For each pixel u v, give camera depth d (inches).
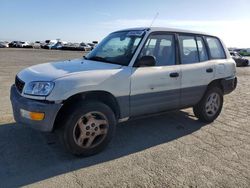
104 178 135.8
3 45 2218.3
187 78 201.6
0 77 431.2
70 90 144.8
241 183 136.3
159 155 164.7
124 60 174.9
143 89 175.2
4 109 243.9
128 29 204.8
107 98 164.9
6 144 170.4
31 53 1327.5
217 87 231.6
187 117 245.9
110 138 164.7
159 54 190.1
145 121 229.5
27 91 147.6
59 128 151.9
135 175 139.6
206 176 141.6
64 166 146.6
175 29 203.8
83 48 2253.9
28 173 138.2
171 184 132.6
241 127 223.8
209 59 225.6
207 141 190.4
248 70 848.3
